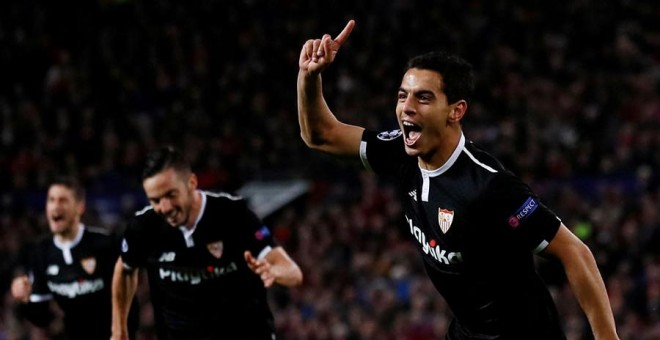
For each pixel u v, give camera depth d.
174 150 18.41
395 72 65.31
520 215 13.82
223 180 57.47
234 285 19.08
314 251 49.53
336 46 14.75
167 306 19.48
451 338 15.84
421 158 14.53
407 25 67.94
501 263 14.34
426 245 14.80
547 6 68.94
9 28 69.44
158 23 70.81
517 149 55.12
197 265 18.91
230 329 19.16
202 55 68.00
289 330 43.25
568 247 14.00
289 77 66.50
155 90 66.06
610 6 68.94
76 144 60.94
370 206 52.88
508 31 67.44
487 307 14.70
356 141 15.84
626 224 45.94
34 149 60.69
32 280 23.98
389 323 41.91
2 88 65.94
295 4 70.75
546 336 14.80
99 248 23.44
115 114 64.25
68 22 70.44
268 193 58.16
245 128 62.22
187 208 18.38
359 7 69.50
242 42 68.69
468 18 68.31
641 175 50.94
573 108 58.59
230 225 18.89
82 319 23.88
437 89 13.91
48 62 67.75
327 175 58.91
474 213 13.98
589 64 65.12
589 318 14.10
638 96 59.53
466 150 14.34
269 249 19.08
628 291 40.66
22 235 51.84
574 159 53.94
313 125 15.87
